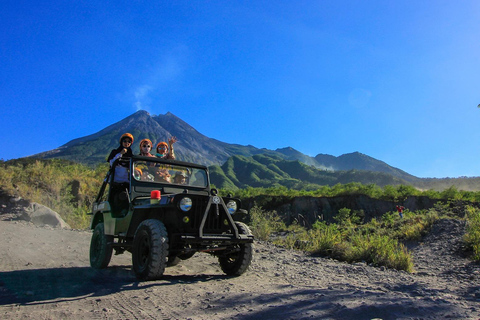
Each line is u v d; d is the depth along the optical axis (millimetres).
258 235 12867
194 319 3221
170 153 7484
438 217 14188
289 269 6664
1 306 3736
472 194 57719
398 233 13391
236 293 4234
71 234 10711
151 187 6102
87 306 3762
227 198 5766
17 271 5680
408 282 5480
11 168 18062
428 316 3162
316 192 77562
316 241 10180
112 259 7480
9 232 9844
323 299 3738
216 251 5762
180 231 5234
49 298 4105
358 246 9164
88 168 22750
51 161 22188
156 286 4711
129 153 6590
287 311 3340
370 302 3551
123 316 3396
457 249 9766
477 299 4086
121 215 6090
